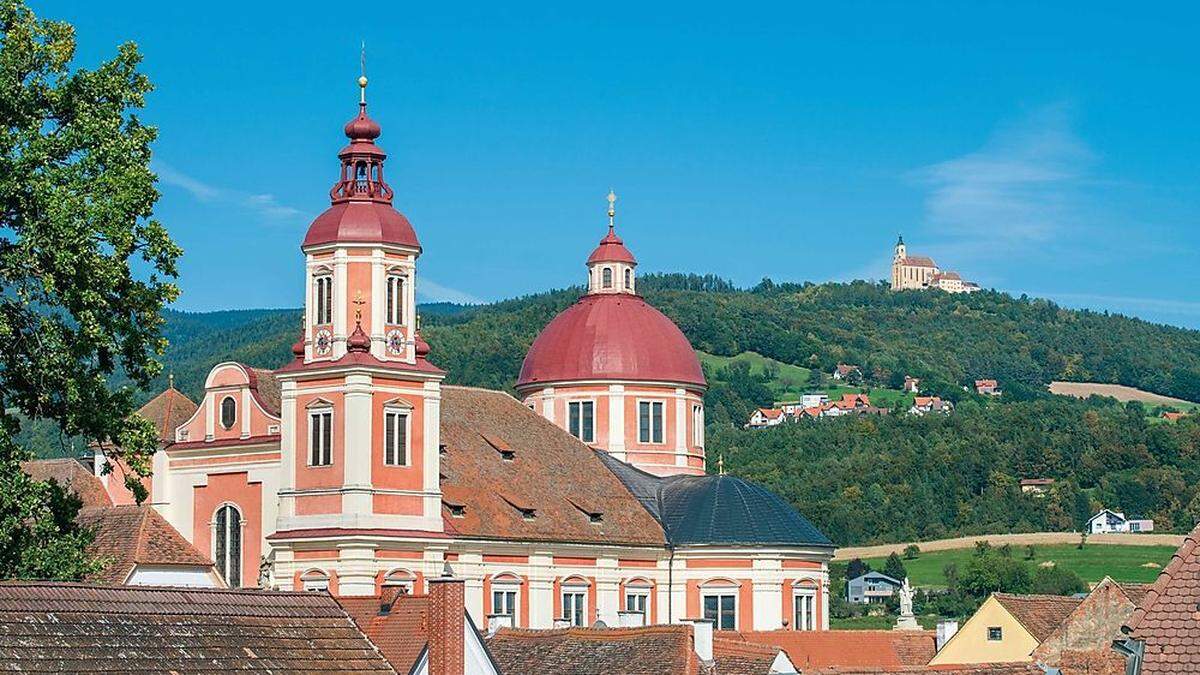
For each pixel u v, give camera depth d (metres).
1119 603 112.75
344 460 138.50
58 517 90.56
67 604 66.12
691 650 92.62
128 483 91.56
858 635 145.00
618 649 94.00
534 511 152.50
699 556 160.62
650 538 159.75
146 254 90.31
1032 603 134.25
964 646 133.38
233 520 145.62
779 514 163.00
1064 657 101.94
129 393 91.56
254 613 71.25
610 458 170.38
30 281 87.81
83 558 89.00
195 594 70.69
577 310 179.38
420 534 140.50
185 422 153.75
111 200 87.56
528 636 97.50
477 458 155.12
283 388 141.75
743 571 160.38
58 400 89.50
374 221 141.50
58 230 86.31
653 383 174.75
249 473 145.00
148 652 65.94
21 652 62.78
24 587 65.88
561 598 152.50
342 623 73.25
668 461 174.50
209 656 67.38
